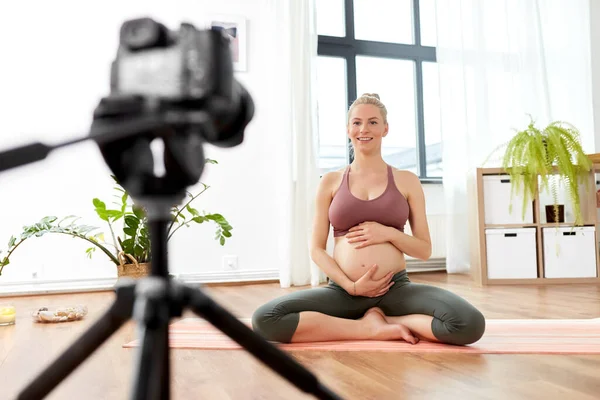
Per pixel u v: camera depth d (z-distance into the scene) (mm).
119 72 490
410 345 1510
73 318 2115
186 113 463
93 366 1337
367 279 1587
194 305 471
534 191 3230
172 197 480
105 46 3260
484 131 3830
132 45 484
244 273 3439
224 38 487
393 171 1791
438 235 3871
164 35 483
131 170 491
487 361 1327
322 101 3973
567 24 4062
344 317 1670
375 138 1753
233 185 3461
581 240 3238
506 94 3936
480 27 3885
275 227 3527
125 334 1772
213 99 467
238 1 3551
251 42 3561
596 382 1129
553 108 4012
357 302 1662
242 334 494
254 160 3514
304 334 1558
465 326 1451
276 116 3518
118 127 436
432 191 3996
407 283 1683
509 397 1030
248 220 3477
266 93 3572
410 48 4145
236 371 1266
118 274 2877
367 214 1702
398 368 1271
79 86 3201
